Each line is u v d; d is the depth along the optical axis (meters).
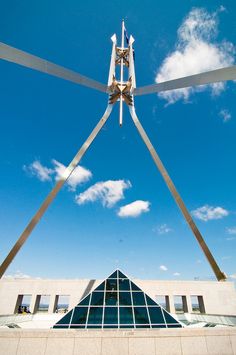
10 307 32.66
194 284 35.72
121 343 12.48
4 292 33.56
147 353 12.37
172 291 34.94
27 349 12.05
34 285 34.16
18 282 34.25
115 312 15.48
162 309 15.95
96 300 16.42
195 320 24.95
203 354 12.62
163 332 12.96
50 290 33.81
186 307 34.66
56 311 34.62
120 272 18.89
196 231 25.00
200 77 17.20
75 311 15.48
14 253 22.27
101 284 17.77
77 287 33.91
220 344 12.98
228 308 34.56
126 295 16.92
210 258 23.95
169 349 12.57
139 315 15.38
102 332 12.66
